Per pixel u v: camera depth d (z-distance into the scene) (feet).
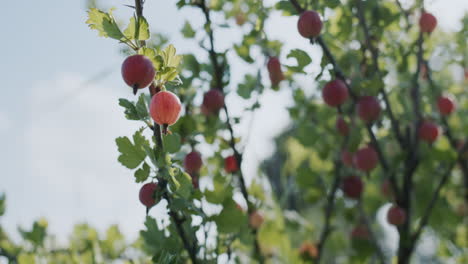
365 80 3.31
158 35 3.48
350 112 3.51
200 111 3.42
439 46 3.77
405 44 3.59
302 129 3.68
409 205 3.45
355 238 3.66
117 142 2.84
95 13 2.82
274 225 3.47
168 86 2.88
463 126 3.80
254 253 3.36
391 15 3.51
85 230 3.44
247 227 3.23
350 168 3.69
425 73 3.71
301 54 3.22
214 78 3.44
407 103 3.67
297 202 3.93
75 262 3.36
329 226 3.59
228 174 3.43
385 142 3.67
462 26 3.74
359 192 3.58
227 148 3.43
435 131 3.49
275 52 3.58
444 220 3.78
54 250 3.39
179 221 2.91
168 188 2.85
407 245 3.40
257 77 3.53
